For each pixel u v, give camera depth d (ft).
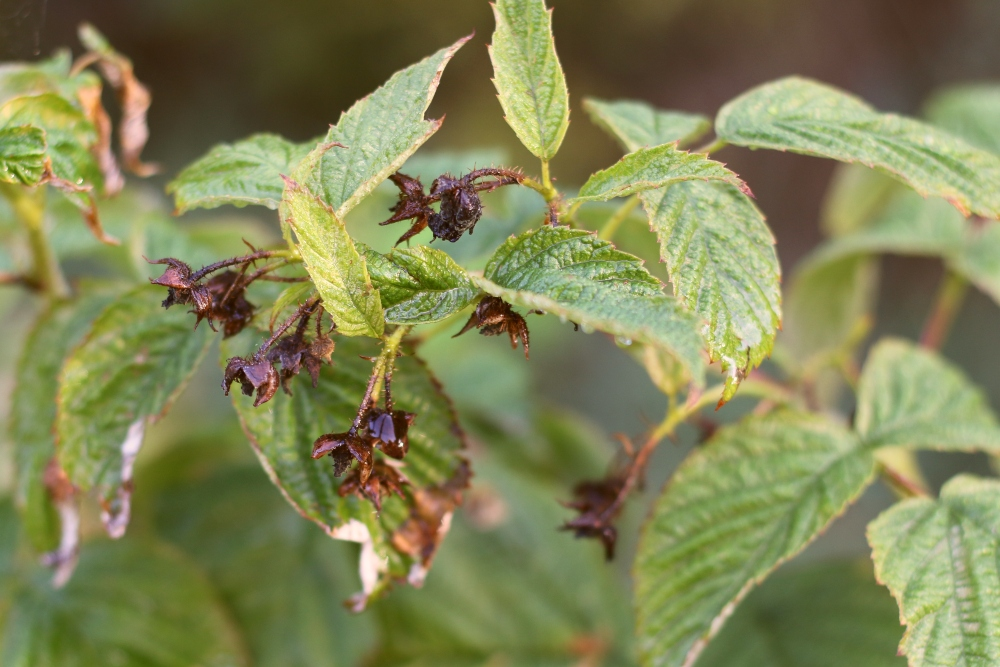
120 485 2.43
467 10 8.05
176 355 2.46
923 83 8.52
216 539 2.92
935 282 7.17
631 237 2.73
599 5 8.49
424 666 2.89
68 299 2.64
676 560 2.49
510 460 3.28
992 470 5.73
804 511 2.48
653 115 2.54
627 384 6.59
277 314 2.29
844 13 8.77
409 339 2.44
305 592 2.88
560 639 2.94
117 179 2.51
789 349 3.32
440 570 2.97
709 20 8.69
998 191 2.38
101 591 2.73
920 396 2.61
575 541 3.06
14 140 2.36
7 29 2.54
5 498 2.79
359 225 3.47
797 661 2.72
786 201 8.53
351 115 2.32
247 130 8.44
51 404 2.59
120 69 2.55
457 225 2.27
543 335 6.02
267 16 8.30
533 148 2.32
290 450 2.39
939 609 2.40
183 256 2.72
